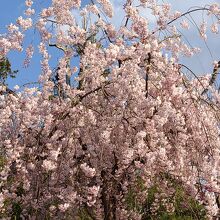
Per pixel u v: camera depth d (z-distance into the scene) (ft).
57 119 23.62
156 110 22.99
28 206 23.54
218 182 21.99
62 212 22.68
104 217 23.70
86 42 25.90
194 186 22.06
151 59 24.29
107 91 23.79
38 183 22.52
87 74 24.44
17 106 25.39
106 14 26.71
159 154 21.70
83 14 26.61
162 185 24.31
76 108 23.47
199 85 26.12
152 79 24.77
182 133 23.89
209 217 20.72
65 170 22.27
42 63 26.05
